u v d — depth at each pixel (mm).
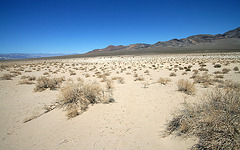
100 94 6715
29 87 9453
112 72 17938
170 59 43875
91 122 4152
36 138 3566
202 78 9469
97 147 3049
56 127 4000
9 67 27859
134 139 3254
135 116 4457
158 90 7645
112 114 4648
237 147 2170
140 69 19984
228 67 17469
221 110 2799
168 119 4039
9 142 3479
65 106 5488
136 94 7039
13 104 6211
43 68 25641
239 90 4566
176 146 2824
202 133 2811
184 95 6359
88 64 37031
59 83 10281
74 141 3309
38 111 5320
